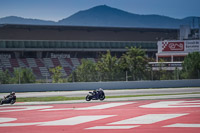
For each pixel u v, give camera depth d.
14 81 137.38
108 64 167.88
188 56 157.38
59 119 58.06
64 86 129.00
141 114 61.28
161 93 109.31
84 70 146.25
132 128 47.47
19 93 118.94
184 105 73.38
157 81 137.62
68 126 50.78
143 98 91.06
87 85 130.50
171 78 146.12
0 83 133.38
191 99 87.31
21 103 86.62
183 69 148.00
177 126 47.94
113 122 53.31
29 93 118.31
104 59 170.12
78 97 98.81
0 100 91.25
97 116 60.31
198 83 142.50
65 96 103.94
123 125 50.22
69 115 62.66
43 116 62.38
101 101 86.56
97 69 165.25
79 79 137.38
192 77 146.12
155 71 145.62
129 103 80.56
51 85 128.00
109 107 73.44
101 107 73.81
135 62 170.88
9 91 124.06
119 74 136.25
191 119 53.91
